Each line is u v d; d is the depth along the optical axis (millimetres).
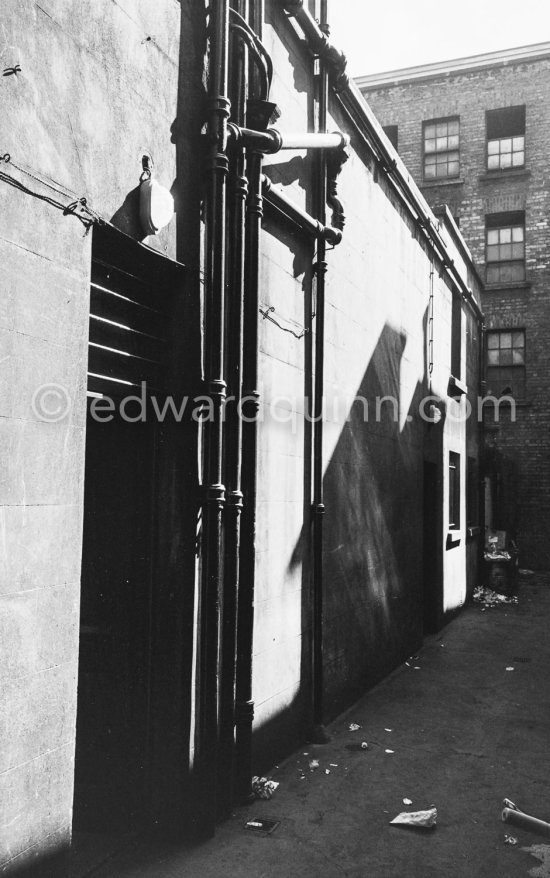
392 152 7598
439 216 11320
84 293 3021
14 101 2617
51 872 2812
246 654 4293
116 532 3771
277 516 4992
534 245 17062
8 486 2605
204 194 4012
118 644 3795
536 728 5816
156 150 3574
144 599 3857
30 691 2707
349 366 6586
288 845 3764
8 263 2596
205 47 4059
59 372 2871
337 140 5250
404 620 8320
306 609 5473
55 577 2840
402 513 8320
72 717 2932
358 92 6398
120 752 3787
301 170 5477
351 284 6660
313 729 5441
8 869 2605
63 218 2889
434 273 10336
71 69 2941
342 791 4496
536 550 16625
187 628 3832
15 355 2637
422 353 9516
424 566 10086
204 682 3906
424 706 6438
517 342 17188
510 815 4035
